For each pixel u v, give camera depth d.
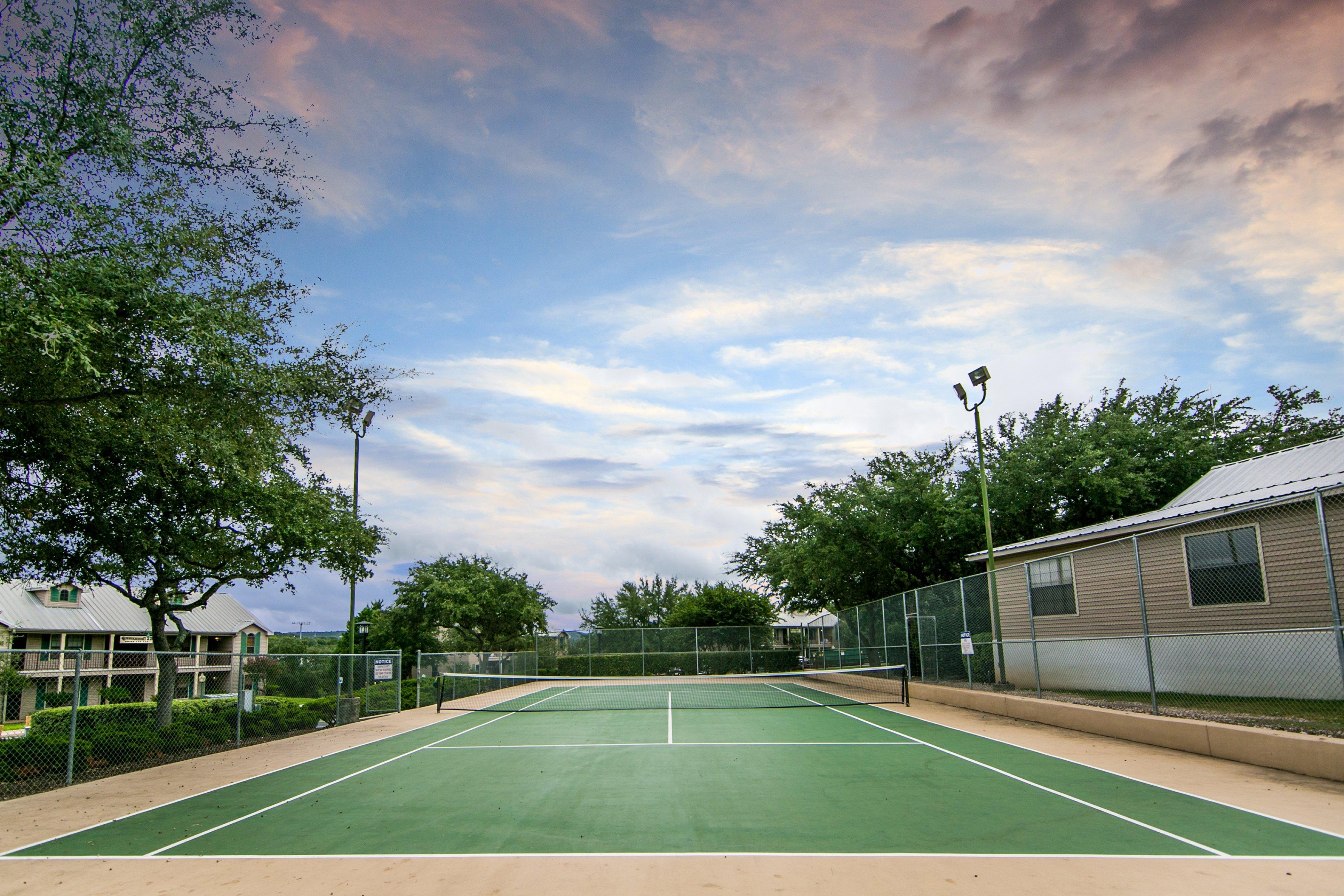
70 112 11.30
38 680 35.09
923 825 8.11
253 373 12.09
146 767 13.80
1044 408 31.78
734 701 25.95
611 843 7.64
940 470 32.88
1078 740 14.05
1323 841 7.14
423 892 6.29
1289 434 33.12
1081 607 19.45
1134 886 6.05
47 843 8.23
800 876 6.47
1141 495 26.80
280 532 17.50
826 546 32.66
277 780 11.98
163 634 17.66
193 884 6.65
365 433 19.33
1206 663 15.43
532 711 23.42
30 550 14.73
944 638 23.73
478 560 46.31
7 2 10.87
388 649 44.84
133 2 11.70
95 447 12.37
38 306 8.87
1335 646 12.83
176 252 11.55
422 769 12.59
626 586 73.00
